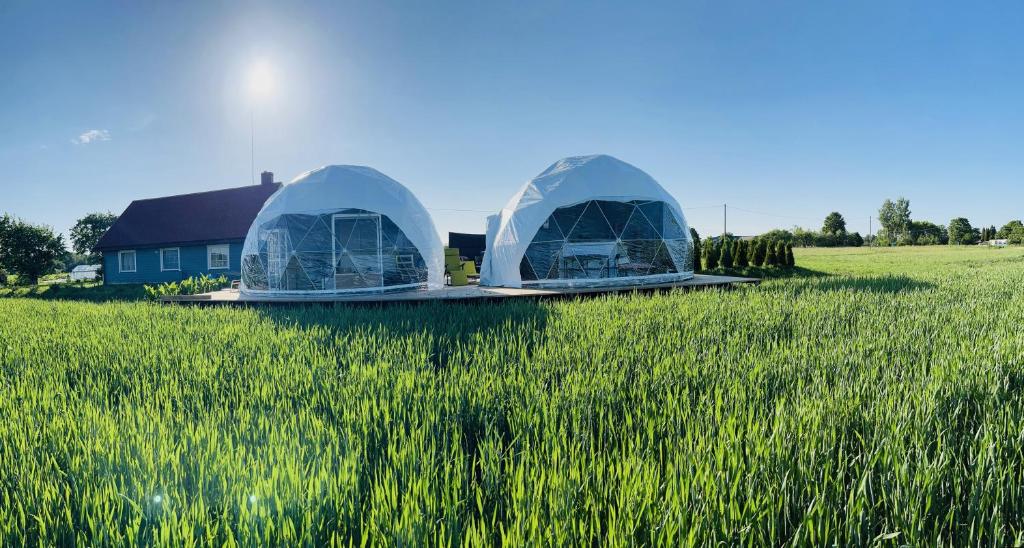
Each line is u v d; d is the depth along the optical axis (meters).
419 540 2.27
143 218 30.58
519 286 15.32
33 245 38.72
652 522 2.35
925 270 25.97
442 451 3.47
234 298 14.27
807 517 2.25
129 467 3.16
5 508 2.75
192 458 3.21
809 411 3.55
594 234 15.28
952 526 2.38
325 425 3.89
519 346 6.61
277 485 2.80
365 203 14.77
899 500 2.42
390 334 7.70
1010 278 16.80
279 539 2.32
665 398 4.26
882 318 8.02
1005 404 3.61
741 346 6.18
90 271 51.06
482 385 4.67
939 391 3.87
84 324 9.49
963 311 8.63
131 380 5.55
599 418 3.90
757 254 30.00
